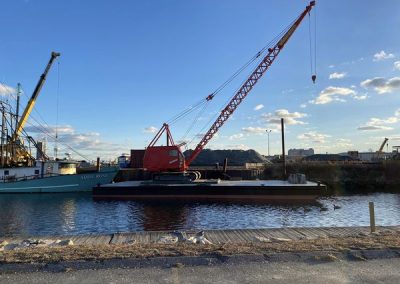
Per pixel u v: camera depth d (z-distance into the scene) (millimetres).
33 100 53469
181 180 40438
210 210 31156
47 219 27500
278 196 36031
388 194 44594
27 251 9516
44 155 52656
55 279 7152
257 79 46500
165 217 28094
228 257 8375
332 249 8938
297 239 11625
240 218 27188
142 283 6840
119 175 53062
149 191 38281
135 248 9648
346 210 31016
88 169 55500
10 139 50406
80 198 40500
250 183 38906
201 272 7473
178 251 8984
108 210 31859
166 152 41906
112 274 7422
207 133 46750
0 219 27531
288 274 7258
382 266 7719
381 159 68125
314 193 35500
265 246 9445
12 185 45031
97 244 11414
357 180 54531
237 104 46844
